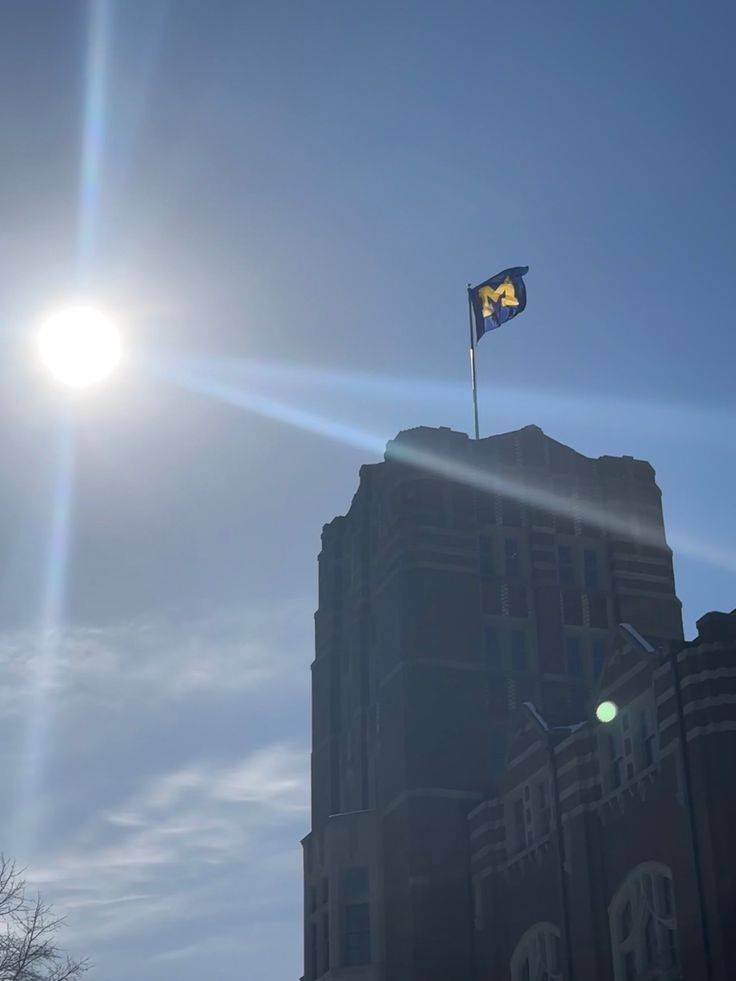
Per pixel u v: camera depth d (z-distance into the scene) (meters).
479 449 77.25
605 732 55.34
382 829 69.12
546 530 76.06
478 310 79.69
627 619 74.88
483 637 71.94
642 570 76.56
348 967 66.56
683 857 48.62
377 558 77.06
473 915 63.91
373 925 67.06
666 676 51.28
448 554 73.06
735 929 46.03
